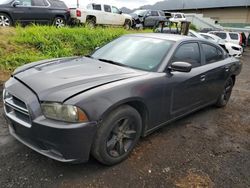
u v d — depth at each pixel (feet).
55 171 8.86
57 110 7.79
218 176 9.49
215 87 15.02
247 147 11.98
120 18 52.85
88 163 9.46
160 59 11.29
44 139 7.97
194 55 13.20
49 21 37.17
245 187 9.02
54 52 26.30
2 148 9.94
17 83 9.11
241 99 20.24
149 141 11.53
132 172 9.19
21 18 33.83
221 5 114.83
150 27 62.39
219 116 15.69
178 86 11.46
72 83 8.68
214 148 11.56
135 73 10.26
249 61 49.01
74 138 7.85
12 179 8.30
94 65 10.90
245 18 109.91
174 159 10.28
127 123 9.50
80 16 43.60
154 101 10.32
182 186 8.73
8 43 25.32
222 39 55.98
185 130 13.14
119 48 12.70
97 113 8.13
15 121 8.59
